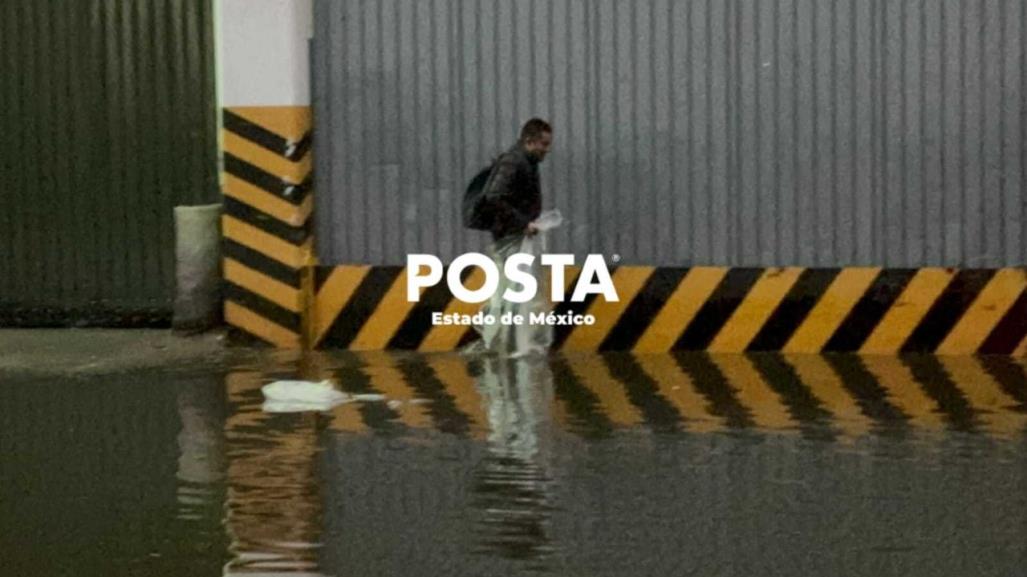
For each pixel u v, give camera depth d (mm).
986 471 9258
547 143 12922
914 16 13109
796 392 11609
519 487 9000
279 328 13539
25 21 14414
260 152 13430
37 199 14523
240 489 9031
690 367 12680
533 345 13242
